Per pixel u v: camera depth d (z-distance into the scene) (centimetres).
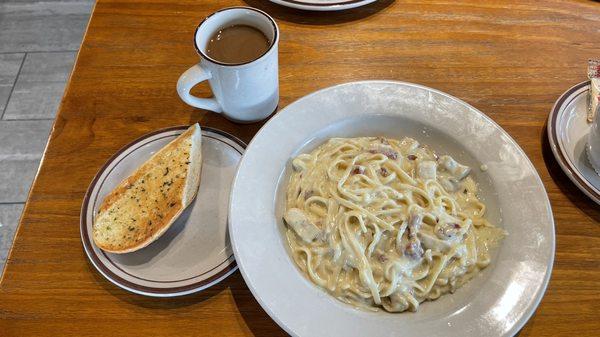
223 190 37
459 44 47
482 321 29
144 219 35
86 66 45
